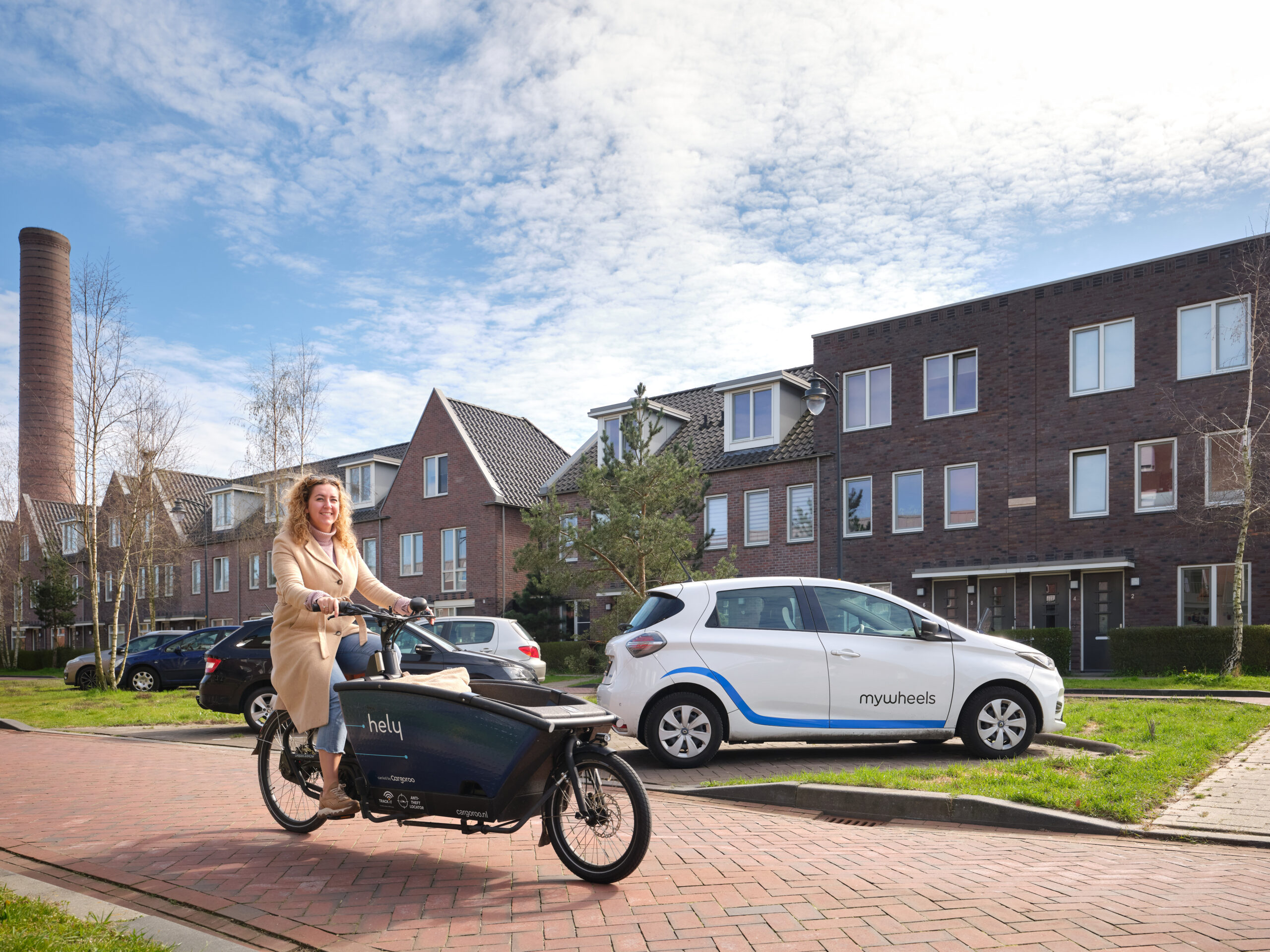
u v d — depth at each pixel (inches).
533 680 424.2
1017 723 339.9
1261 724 398.0
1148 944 144.6
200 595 1905.8
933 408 967.6
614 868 175.9
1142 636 754.2
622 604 829.2
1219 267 808.9
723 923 155.7
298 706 200.2
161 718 545.6
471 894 171.8
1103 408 865.5
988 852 207.5
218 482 2068.2
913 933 150.0
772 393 1099.3
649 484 832.9
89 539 887.7
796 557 1051.3
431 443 1418.6
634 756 362.3
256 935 151.3
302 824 220.1
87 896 164.9
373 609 199.6
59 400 2667.3
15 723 519.8
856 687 336.5
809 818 253.4
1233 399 796.0
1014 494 909.8
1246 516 719.7
